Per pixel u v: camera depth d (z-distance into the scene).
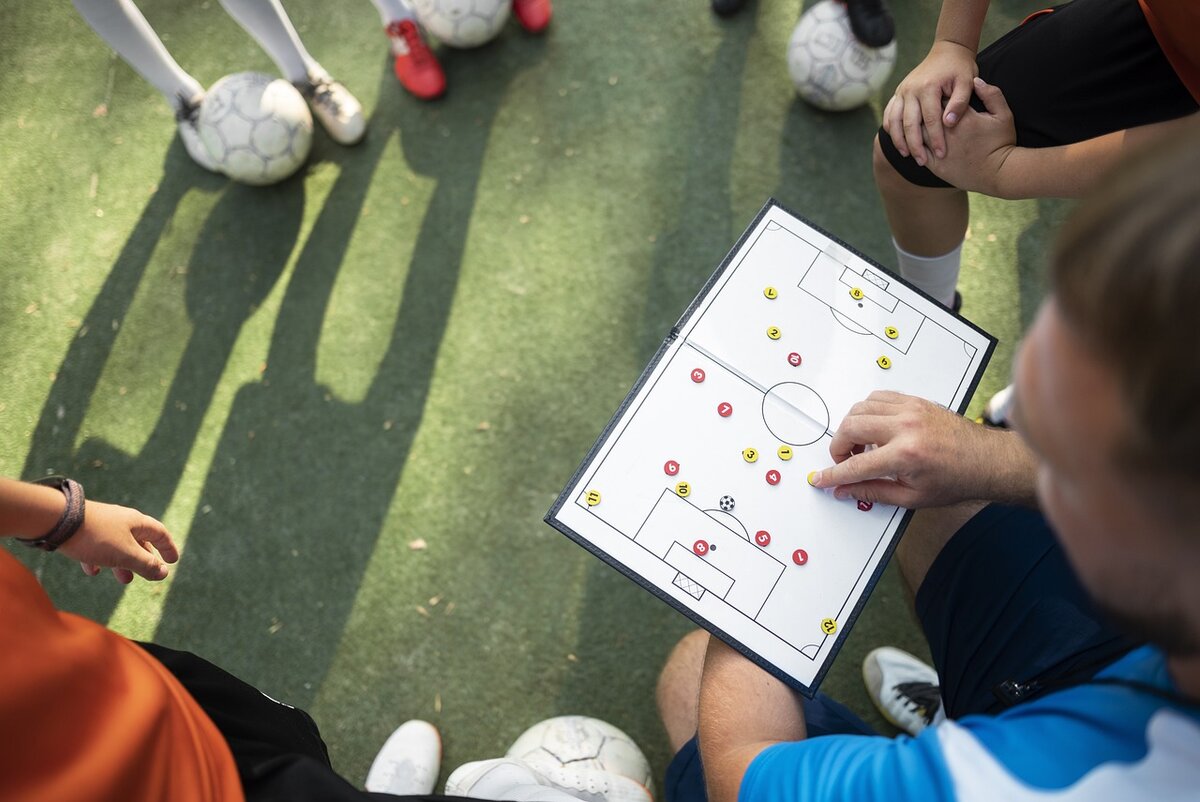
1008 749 0.56
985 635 1.00
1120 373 0.35
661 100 2.03
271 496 1.75
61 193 2.02
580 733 1.46
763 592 0.96
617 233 1.92
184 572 1.71
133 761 0.67
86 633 0.72
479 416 1.78
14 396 1.86
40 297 1.94
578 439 1.76
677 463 1.00
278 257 1.94
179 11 2.15
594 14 2.11
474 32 2.02
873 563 0.97
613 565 0.97
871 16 1.85
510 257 1.91
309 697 1.61
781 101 2.01
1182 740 0.48
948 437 0.90
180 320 1.91
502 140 2.01
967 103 1.18
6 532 0.92
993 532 1.04
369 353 1.85
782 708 0.94
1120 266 0.34
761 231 1.09
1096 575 0.45
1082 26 1.19
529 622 1.64
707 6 2.11
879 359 1.05
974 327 1.07
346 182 2.00
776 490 0.99
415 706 1.60
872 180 1.94
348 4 2.15
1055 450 0.42
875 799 0.62
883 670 1.54
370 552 1.70
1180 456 0.35
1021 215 1.89
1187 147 0.34
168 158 2.04
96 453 1.81
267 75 1.92
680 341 1.04
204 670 0.92
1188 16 1.02
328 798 0.78
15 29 2.14
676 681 1.33
